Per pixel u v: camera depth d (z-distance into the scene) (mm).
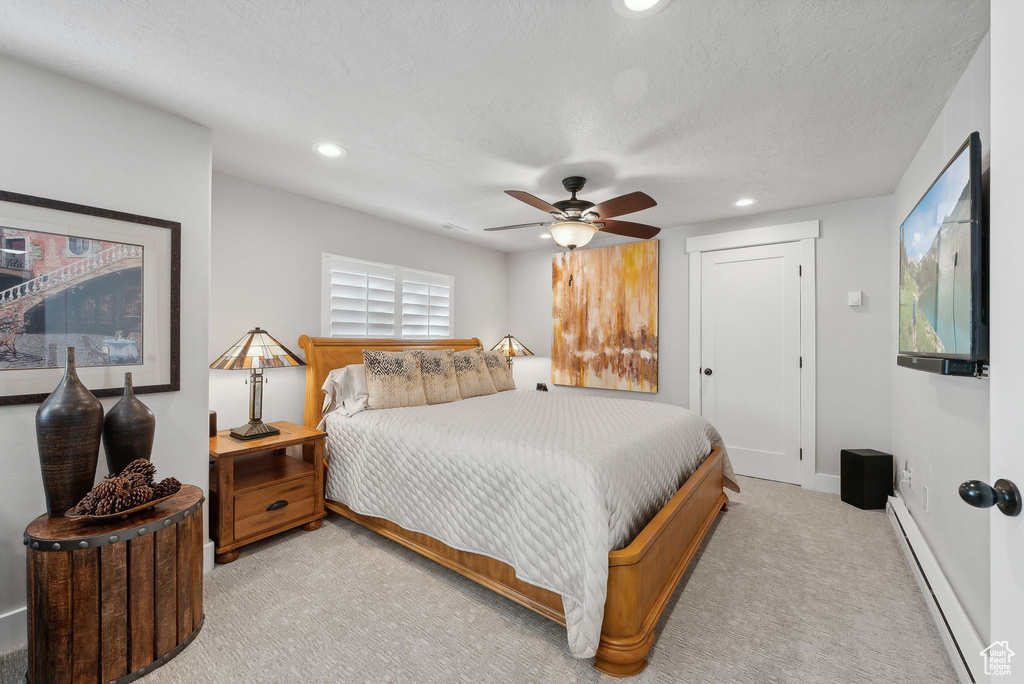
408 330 4223
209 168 2273
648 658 1653
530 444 1994
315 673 1576
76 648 1443
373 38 1599
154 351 2051
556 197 3346
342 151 2566
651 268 4371
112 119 1948
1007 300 804
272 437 2656
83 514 1487
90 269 1871
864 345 3365
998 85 850
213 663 1619
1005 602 795
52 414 1575
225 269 2967
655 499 2131
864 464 3111
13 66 1706
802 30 1529
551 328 5090
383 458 2547
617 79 1842
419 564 2334
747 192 3215
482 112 2115
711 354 4070
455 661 1642
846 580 2186
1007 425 795
